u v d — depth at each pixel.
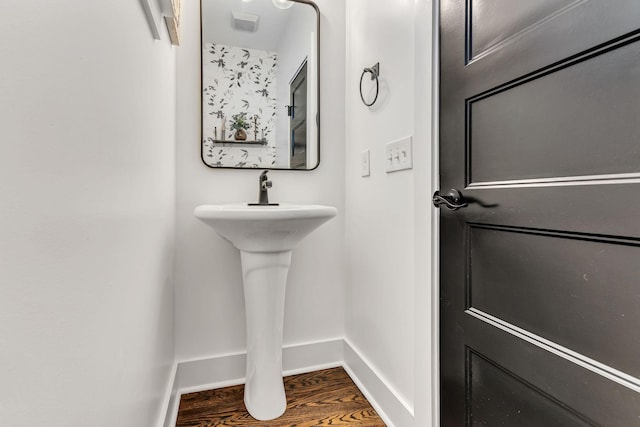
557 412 0.62
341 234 1.70
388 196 1.27
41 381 0.33
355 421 1.26
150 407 0.86
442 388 0.95
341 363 1.69
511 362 0.72
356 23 1.57
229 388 1.48
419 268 1.04
